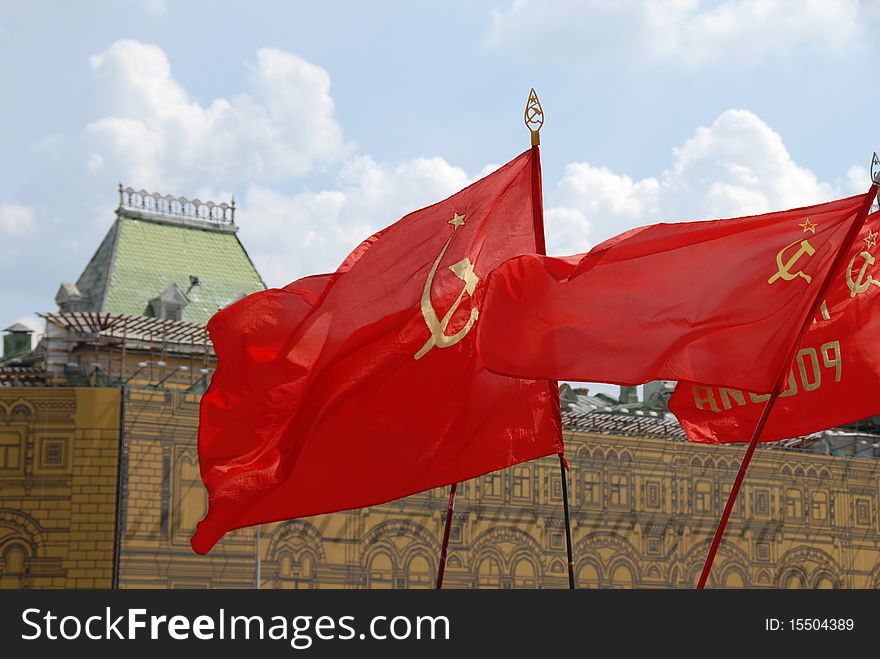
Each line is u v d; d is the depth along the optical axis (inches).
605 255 784.3
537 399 815.7
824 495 3272.6
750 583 3149.6
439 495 2817.4
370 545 2723.9
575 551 2950.3
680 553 3075.8
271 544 2620.6
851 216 788.6
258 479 794.8
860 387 877.8
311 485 797.9
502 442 810.8
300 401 798.5
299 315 804.6
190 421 2583.7
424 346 807.7
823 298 849.5
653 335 775.7
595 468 3002.0
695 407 880.3
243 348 799.7
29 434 2519.7
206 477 794.8
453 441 808.3
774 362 777.6
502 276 778.8
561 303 777.6
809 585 3223.4
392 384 805.9
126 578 2487.7
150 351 2795.3
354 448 802.8
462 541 2824.8
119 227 3048.7
